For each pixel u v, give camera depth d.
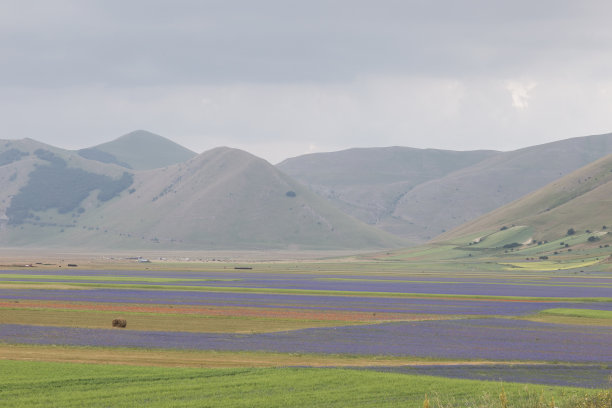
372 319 166.38
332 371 88.19
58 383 78.06
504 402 64.94
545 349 118.56
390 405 70.56
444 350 115.62
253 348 113.50
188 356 103.19
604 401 63.75
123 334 128.25
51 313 161.75
